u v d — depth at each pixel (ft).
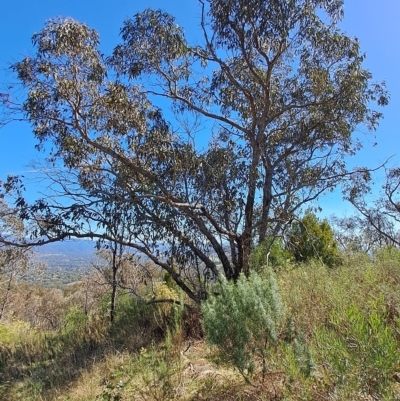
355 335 8.82
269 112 34.17
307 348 10.23
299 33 29.86
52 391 19.33
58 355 26.91
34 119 26.73
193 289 28.19
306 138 35.14
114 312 31.68
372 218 56.03
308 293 17.35
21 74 25.09
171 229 27.89
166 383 14.76
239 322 12.44
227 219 30.99
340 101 32.24
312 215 41.29
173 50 29.07
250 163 32.76
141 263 31.30
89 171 29.35
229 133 35.42
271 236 30.91
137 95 29.48
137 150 28.86
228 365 13.17
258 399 11.73
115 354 22.71
